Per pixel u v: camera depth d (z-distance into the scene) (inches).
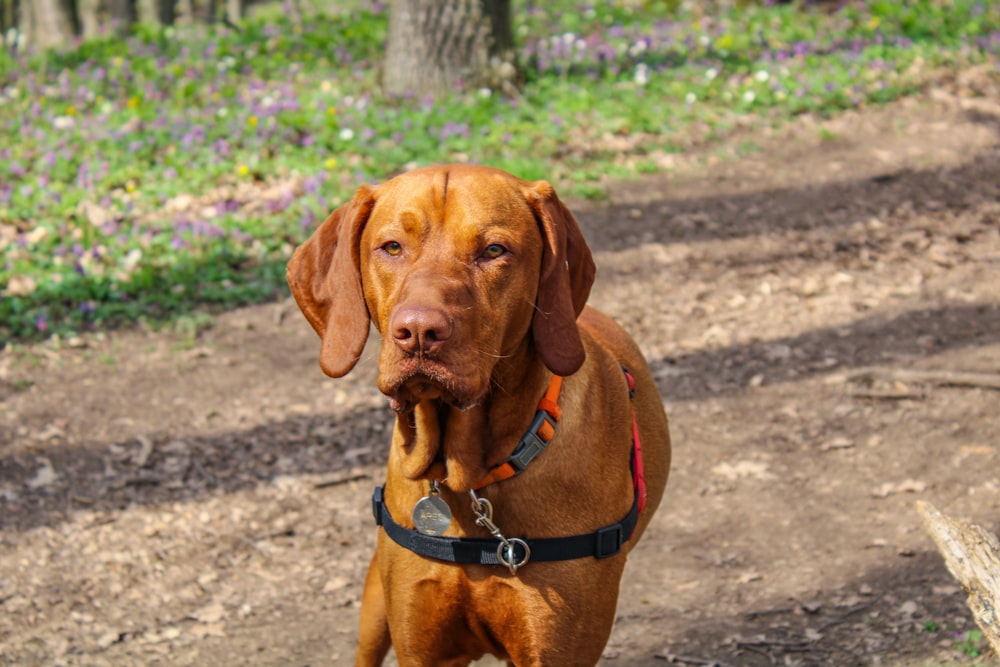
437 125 365.4
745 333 255.6
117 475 203.5
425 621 109.8
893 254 289.9
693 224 312.0
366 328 104.3
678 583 170.1
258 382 237.8
